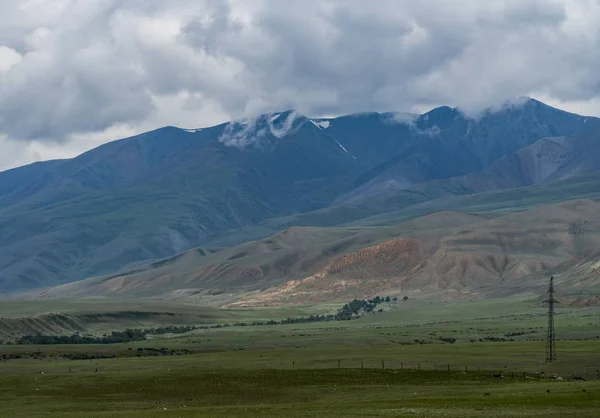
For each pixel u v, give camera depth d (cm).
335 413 15675
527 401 16762
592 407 15762
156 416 15962
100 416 16400
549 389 18825
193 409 17475
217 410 16938
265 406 17838
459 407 16150
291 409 16738
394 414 15312
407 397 18962
